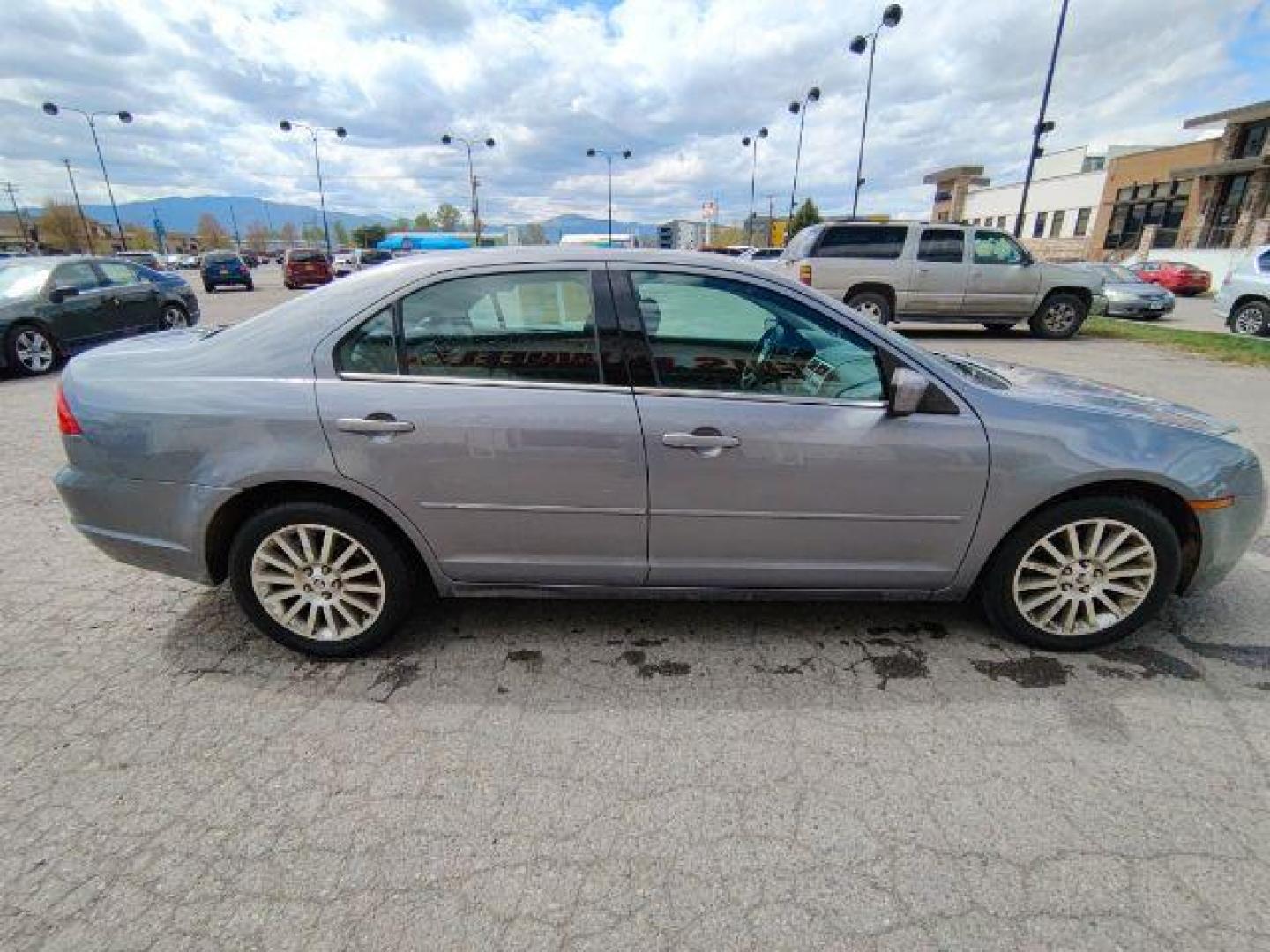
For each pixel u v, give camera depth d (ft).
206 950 5.41
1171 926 5.63
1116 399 9.56
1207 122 107.55
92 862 6.17
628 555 8.86
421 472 8.39
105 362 8.96
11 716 8.09
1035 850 6.32
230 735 7.78
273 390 8.37
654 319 8.52
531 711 8.19
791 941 5.50
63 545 12.80
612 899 5.86
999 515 8.68
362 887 5.95
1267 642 9.60
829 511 8.64
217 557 9.03
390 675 8.87
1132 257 114.62
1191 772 7.25
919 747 7.62
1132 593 9.07
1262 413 22.80
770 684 8.69
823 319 8.64
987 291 40.24
